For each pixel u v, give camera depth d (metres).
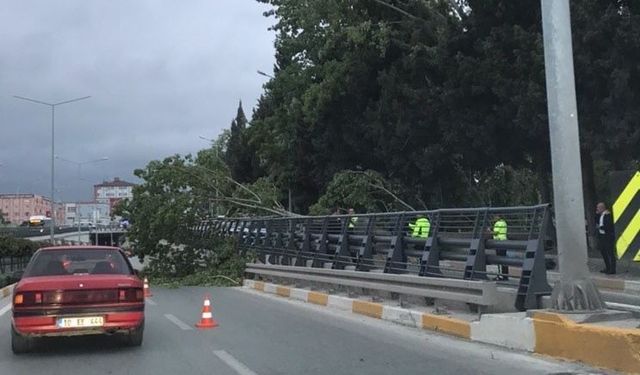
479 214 11.12
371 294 14.12
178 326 12.00
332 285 15.91
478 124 22.62
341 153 33.81
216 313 13.90
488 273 10.62
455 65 23.05
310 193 44.00
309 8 31.69
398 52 28.56
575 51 18.38
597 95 19.06
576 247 8.33
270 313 13.84
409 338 10.15
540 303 9.40
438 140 26.52
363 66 29.39
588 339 7.58
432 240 12.24
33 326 8.75
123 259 10.29
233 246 23.38
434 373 7.68
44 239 70.62
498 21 21.91
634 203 7.45
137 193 24.08
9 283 23.72
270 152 43.50
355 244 16.27
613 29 17.69
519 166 27.19
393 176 30.28
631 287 14.79
